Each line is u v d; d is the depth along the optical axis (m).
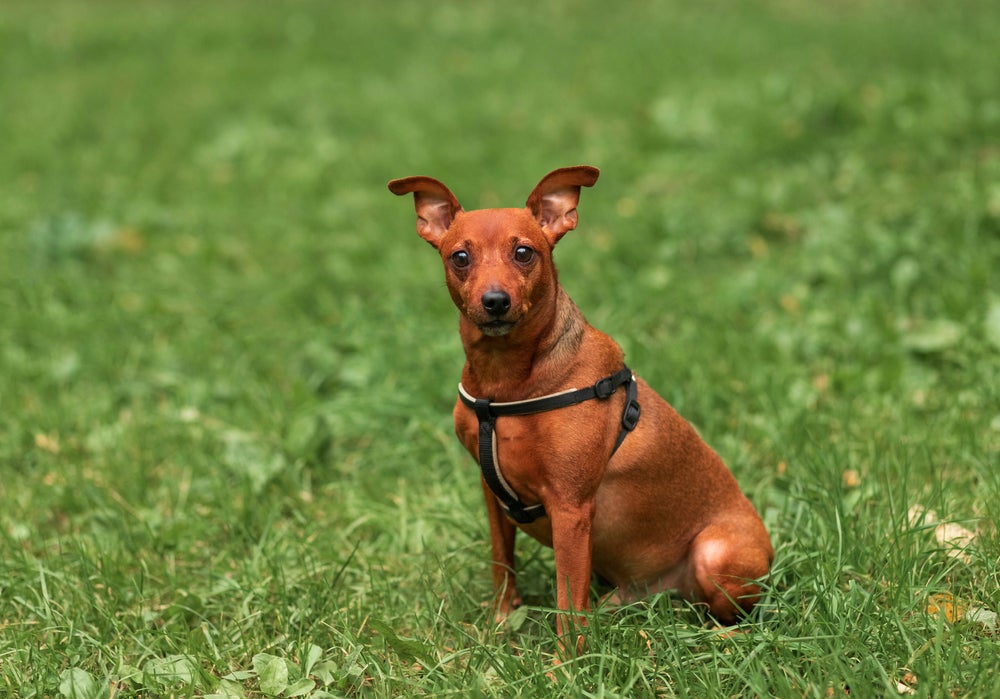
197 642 3.53
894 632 3.21
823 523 3.96
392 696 3.30
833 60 11.52
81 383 5.79
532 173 8.88
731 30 14.02
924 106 8.97
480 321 3.13
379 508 4.46
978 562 3.65
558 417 3.30
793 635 3.29
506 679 3.19
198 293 6.88
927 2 15.18
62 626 3.59
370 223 7.95
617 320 5.96
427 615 3.74
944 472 4.39
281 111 11.12
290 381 5.82
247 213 8.47
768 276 6.41
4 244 7.79
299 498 4.65
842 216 7.00
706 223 7.38
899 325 5.70
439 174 9.04
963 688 2.94
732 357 5.44
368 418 5.16
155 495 4.76
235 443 4.95
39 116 11.18
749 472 4.55
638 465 3.50
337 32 14.79
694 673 3.16
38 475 4.91
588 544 3.40
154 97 11.81
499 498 3.53
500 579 3.79
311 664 3.33
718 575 3.55
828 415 4.91
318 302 6.71
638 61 12.48
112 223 8.04
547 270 3.29
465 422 3.50
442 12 16.22
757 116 9.39
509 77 12.15
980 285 5.79
